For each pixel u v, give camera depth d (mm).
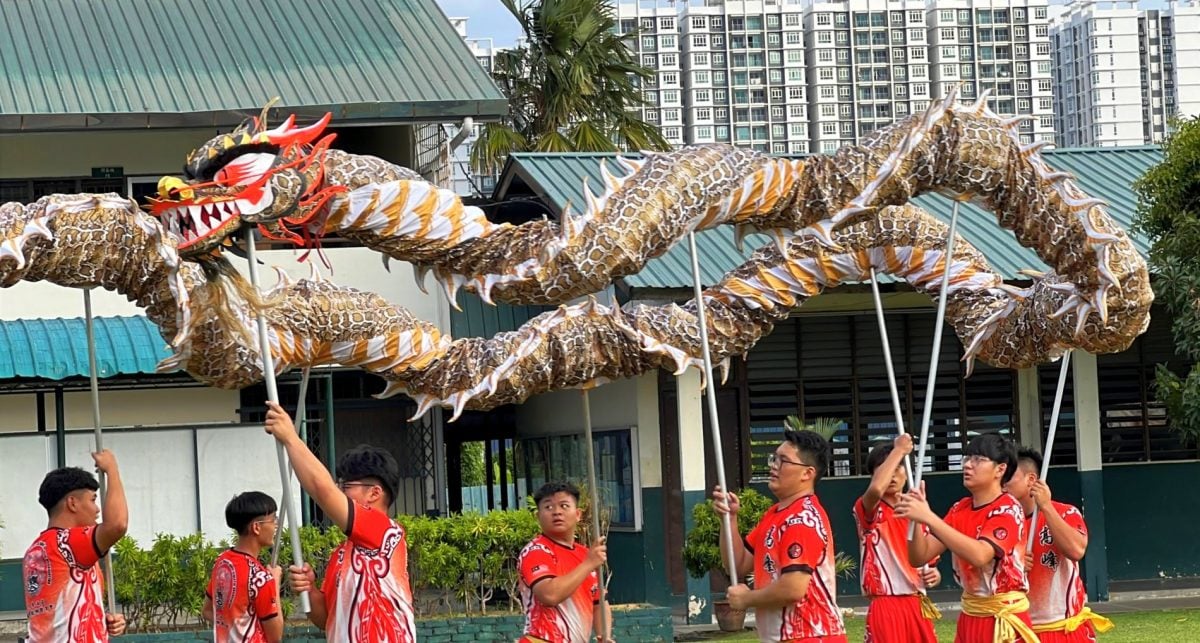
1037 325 8664
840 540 18781
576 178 18453
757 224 8141
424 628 14203
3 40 20203
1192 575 19719
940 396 19328
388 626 7270
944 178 8148
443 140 20078
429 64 20016
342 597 7324
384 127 21109
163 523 16578
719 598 17625
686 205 7699
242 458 16828
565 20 26516
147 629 14344
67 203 6930
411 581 14805
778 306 8500
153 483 16594
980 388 19422
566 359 7918
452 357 7844
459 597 14914
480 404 7906
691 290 16391
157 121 17953
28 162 18844
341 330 7578
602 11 27344
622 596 18250
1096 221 8266
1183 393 16125
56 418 17172
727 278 8570
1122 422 19766
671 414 18141
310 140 7188
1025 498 9055
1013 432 19438
